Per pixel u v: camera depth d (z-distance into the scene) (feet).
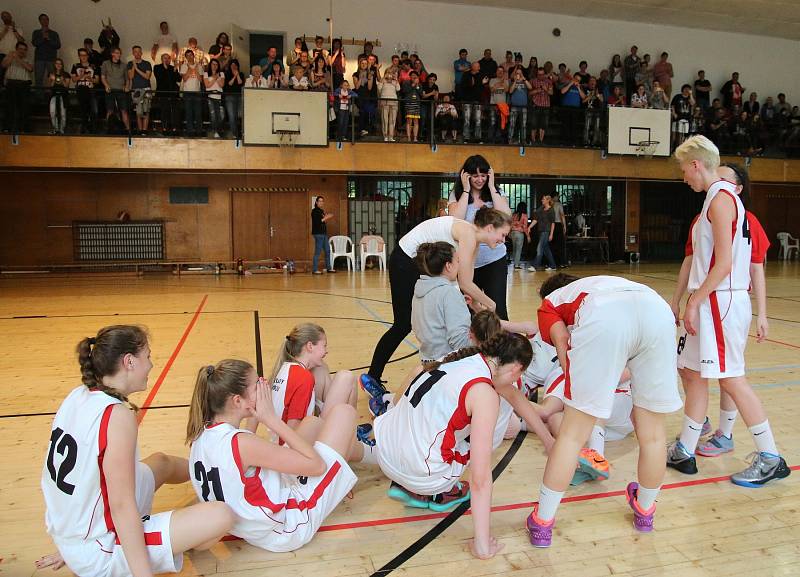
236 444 7.11
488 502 7.41
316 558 7.38
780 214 58.13
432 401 7.94
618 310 7.29
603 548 7.59
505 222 11.59
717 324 9.15
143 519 6.73
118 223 45.06
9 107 38.83
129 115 41.65
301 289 34.32
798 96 59.93
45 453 10.55
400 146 43.39
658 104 49.06
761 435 9.30
